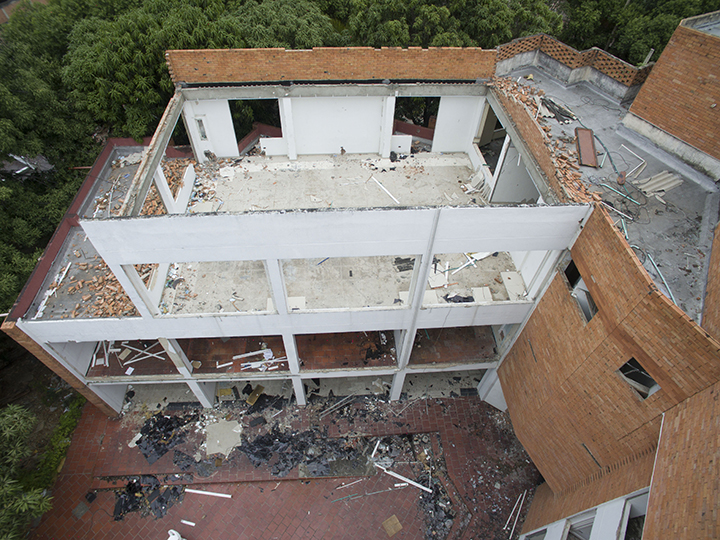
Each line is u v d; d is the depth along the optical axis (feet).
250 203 47.01
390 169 52.19
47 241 52.75
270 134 57.88
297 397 52.31
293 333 39.68
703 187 35.65
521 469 48.57
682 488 20.77
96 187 49.26
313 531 44.01
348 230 28.45
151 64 53.47
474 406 54.24
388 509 45.62
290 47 65.67
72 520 44.24
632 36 83.66
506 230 30.09
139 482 47.06
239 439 50.52
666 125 37.50
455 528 44.34
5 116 47.93
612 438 29.30
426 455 50.08
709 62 32.94
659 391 24.66
